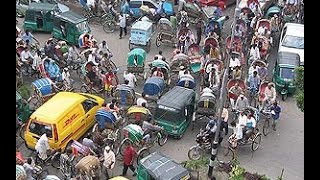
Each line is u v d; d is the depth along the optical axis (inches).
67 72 1156.5
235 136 999.0
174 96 1056.2
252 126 1005.2
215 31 1358.3
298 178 975.6
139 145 983.6
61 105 985.5
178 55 1215.6
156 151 1024.9
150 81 1109.7
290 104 1182.3
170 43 1380.4
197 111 1061.8
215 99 1068.5
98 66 1161.4
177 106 1026.7
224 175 951.6
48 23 1422.2
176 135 1043.9
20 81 1164.5
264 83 1106.7
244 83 1129.4
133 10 1461.6
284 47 1284.4
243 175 962.7
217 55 1246.3
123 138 1005.8
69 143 978.1
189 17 1444.4
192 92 1081.4
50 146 954.7
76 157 931.3
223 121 1007.6
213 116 1056.8
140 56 1202.0
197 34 1371.8
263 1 1480.1
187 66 1201.4
